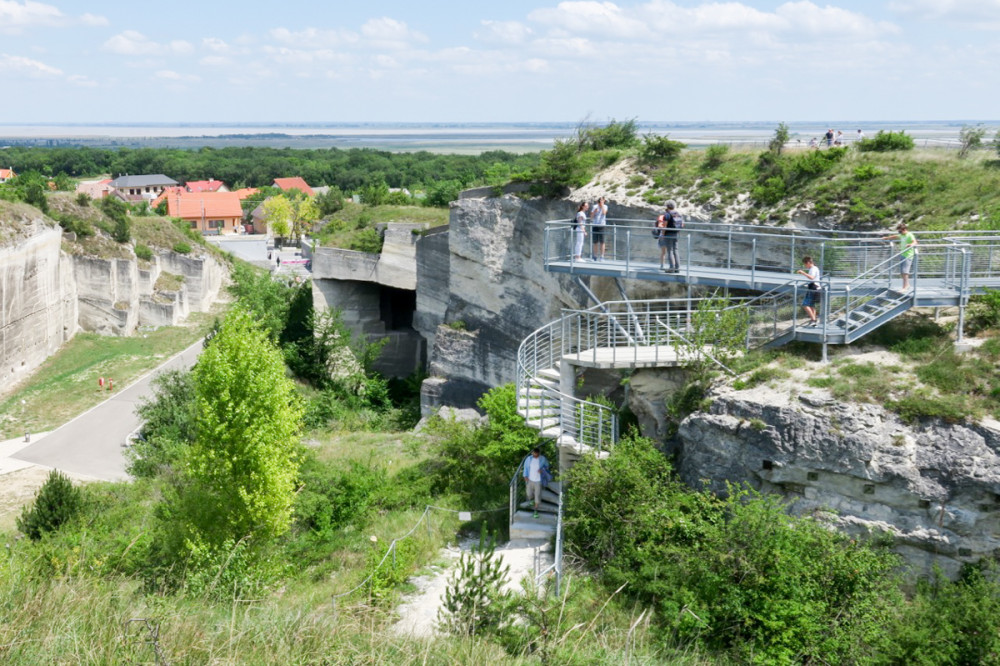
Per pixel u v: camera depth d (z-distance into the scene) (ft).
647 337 64.49
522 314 119.14
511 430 73.15
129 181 510.99
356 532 65.10
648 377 62.18
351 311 155.33
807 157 89.51
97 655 25.73
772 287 62.49
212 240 371.15
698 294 83.87
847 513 49.70
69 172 602.44
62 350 188.65
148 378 169.89
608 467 53.16
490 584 40.50
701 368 58.23
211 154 638.94
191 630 28.07
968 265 55.31
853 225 80.64
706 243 87.56
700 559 45.29
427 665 29.73
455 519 65.31
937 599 42.16
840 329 56.39
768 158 94.58
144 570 50.03
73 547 57.31
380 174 492.13
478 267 123.13
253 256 317.63
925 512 47.62
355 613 41.27
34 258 176.96
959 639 38.22
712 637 42.37
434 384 128.36
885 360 54.34
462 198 126.93
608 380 87.81
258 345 57.88
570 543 53.42
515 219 117.50
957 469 46.60
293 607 35.63
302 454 71.67
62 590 30.50
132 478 104.27
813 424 50.16
